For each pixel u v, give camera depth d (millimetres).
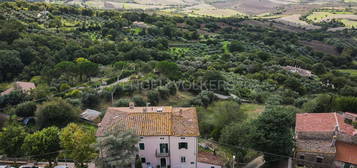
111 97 76312
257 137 48219
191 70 109312
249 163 50844
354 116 64625
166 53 130375
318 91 108188
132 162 41688
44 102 66625
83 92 76062
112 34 148625
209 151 52156
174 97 82562
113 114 49406
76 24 155375
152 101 74812
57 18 157125
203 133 61781
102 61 111875
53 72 89625
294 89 104562
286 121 48125
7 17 129500
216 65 124375
